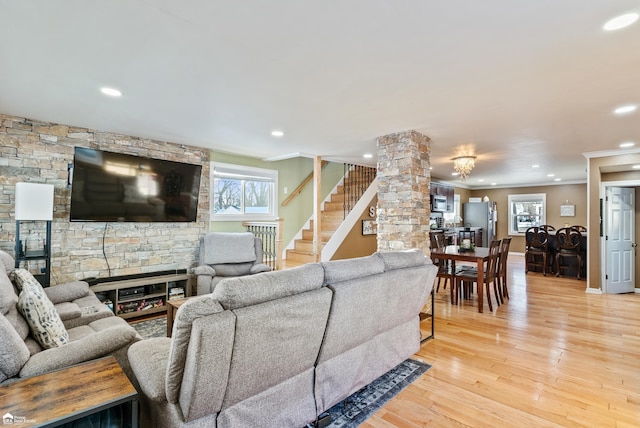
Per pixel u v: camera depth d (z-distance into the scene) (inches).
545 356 112.7
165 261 178.4
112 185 153.6
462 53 80.4
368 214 259.0
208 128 150.6
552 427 75.1
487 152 205.5
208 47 78.0
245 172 238.5
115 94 108.6
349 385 84.0
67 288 121.1
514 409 82.1
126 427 59.5
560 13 63.9
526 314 161.2
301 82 98.2
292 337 65.2
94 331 93.7
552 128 148.5
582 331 137.3
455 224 382.0
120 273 163.0
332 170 304.3
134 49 79.2
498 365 106.1
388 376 99.1
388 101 113.7
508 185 412.2
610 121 137.2
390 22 67.3
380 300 87.3
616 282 209.0
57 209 145.4
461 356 112.8
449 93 106.3
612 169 211.9
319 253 215.5
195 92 106.4
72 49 79.2
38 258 126.0
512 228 411.8
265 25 68.7
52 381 55.5
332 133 158.4
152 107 121.7
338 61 84.9
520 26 68.6
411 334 109.9
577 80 95.8
